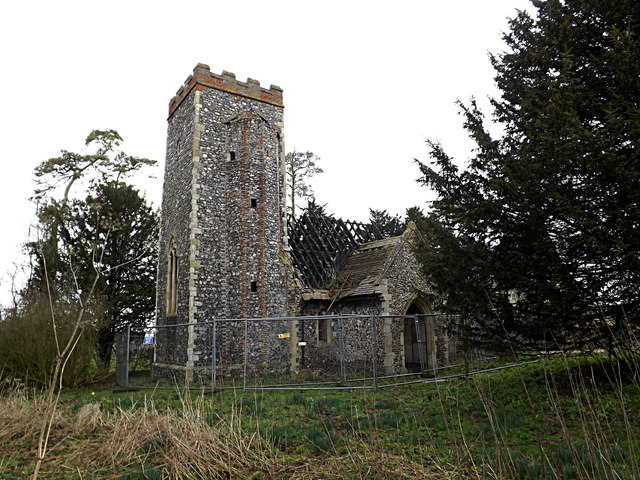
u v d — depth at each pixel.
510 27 10.21
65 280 16.33
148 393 11.88
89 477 5.43
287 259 16.97
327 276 17.97
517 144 8.82
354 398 9.68
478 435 6.17
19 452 6.52
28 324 12.96
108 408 8.63
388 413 7.74
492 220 7.89
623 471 4.33
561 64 8.52
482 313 8.62
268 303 15.83
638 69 6.73
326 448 6.01
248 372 14.79
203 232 15.90
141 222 19.39
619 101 6.96
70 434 7.19
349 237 20.06
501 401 7.91
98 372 14.73
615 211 6.40
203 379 14.25
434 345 16.09
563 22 8.41
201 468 5.13
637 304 7.18
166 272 17.64
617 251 6.26
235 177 16.73
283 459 5.53
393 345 15.17
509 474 4.58
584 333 7.71
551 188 7.07
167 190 19.02
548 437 5.90
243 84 18.44
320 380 13.63
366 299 15.89
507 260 7.79
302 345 16.27
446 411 7.73
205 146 16.77
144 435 6.49
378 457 4.99
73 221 17.20
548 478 4.52
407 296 16.02
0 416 7.64
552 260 7.07
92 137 21.33
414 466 4.83
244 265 15.80
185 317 15.30
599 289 7.25
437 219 9.48
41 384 13.02
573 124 6.64
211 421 6.88
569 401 7.28
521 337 8.57
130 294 18.69
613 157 6.17
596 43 8.46
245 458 5.52
